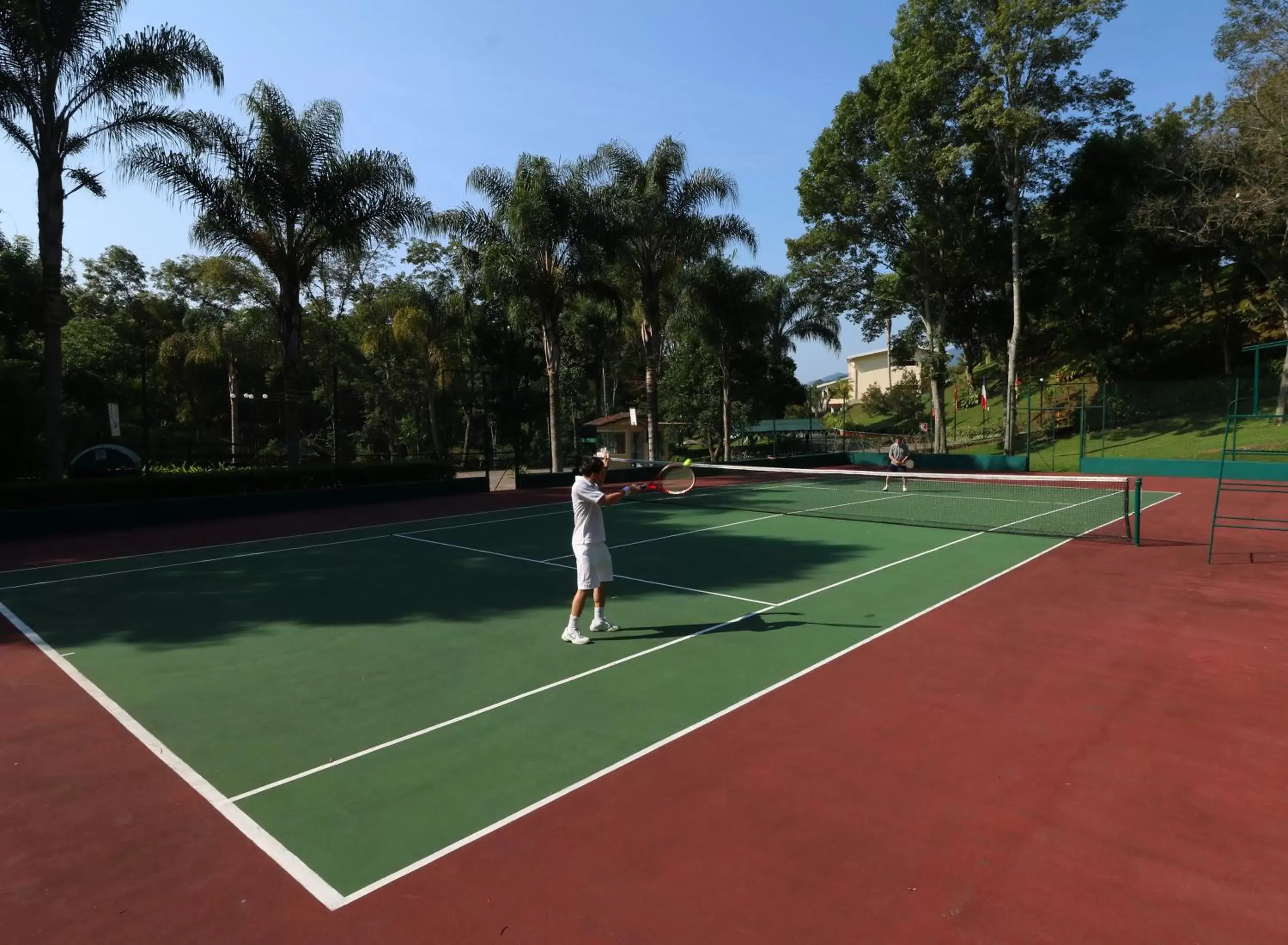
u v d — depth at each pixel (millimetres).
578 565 7770
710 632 8055
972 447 41625
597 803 4480
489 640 7855
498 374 37000
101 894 3664
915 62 32344
